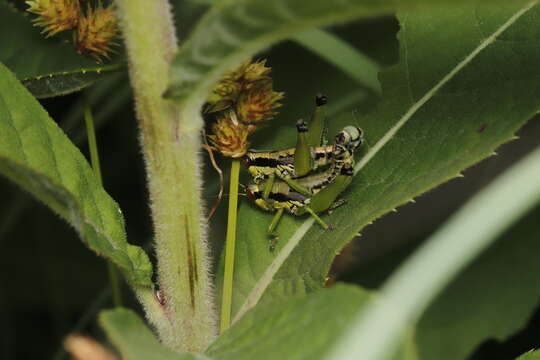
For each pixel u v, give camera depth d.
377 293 0.39
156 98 0.44
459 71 0.46
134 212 0.65
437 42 0.47
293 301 0.41
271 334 0.40
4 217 0.62
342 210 0.47
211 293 0.45
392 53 0.65
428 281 0.33
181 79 0.42
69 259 0.63
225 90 0.46
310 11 0.40
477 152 0.44
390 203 0.45
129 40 0.43
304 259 0.47
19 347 0.62
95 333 0.58
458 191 0.63
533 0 0.39
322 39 0.60
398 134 0.47
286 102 0.63
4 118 0.44
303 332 0.39
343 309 0.39
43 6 0.49
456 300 0.55
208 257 0.45
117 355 0.50
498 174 0.63
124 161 0.66
